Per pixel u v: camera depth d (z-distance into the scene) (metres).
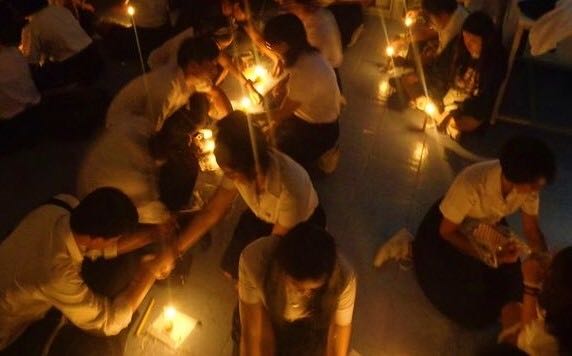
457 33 5.06
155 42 6.04
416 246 3.82
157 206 3.56
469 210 3.41
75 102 5.05
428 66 5.54
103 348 3.19
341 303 2.68
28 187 4.66
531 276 3.13
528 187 2.97
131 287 3.33
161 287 3.85
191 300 3.80
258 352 2.92
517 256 3.47
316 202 3.23
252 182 2.97
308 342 2.91
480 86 4.86
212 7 5.69
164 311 3.61
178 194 3.95
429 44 5.61
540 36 4.75
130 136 3.45
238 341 3.33
